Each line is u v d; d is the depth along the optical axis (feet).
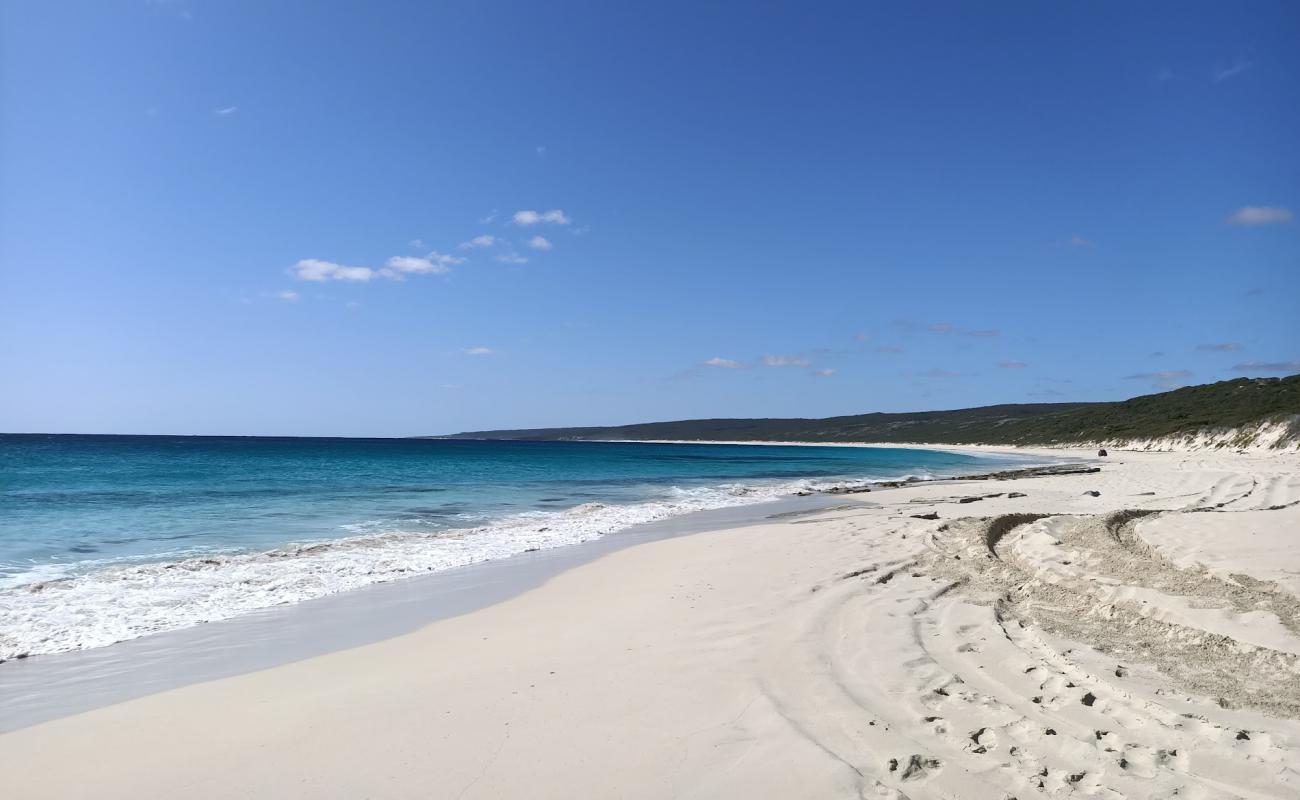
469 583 35.19
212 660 22.97
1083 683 16.78
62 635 25.81
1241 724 14.17
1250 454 145.69
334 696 18.26
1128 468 116.16
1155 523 36.65
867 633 21.27
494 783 13.12
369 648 23.82
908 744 13.87
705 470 144.97
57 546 45.32
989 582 28.55
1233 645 18.94
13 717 18.11
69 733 16.40
